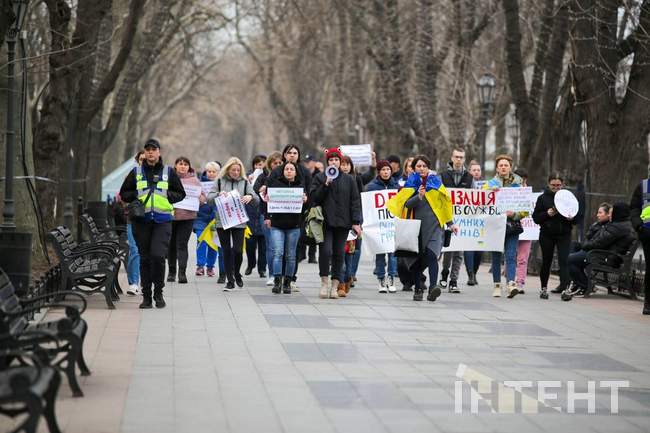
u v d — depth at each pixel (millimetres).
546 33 53938
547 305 33000
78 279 29875
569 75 51594
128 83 65062
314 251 48500
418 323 27500
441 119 98375
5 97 37312
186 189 36562
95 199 65500
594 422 16797
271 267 36281
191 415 16219
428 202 32438
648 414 17609
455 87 73938
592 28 45906
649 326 28594
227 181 35625
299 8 105062
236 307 29734
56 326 18500
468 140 75250
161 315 27578
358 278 41250
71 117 52156
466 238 35031
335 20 106500
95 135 65125
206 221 40156
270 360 21188
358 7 79875
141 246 28875
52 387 14492
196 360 20984
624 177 46844
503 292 36625
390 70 74312
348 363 21125
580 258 36375
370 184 35594
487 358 22516
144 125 130625
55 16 44562
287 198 33125
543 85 54562
